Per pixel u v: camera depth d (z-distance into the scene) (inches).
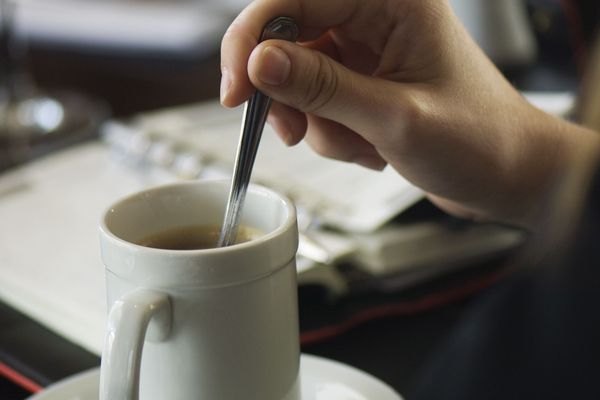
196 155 35.3
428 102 24.4
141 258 19.8
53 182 36.1
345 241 29.6
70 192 35.0
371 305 28.7
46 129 53.0
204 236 22.1
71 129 53.4
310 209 30.6
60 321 27.5
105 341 19.6
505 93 26.4
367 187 31.6
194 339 20.1
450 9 25.1
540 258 19.9
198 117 41.1
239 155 21.7
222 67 23.0
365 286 29.3
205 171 34.3
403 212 29.5
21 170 37.4
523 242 30.0
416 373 26.1
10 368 26.3
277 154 35.4
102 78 72.7
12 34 58.1
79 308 27.6
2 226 32.5
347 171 33.4
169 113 42.3
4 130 52.1
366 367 26.5
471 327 21.0
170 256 19.7
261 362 20.6
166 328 20.0
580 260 19.1
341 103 23.3
